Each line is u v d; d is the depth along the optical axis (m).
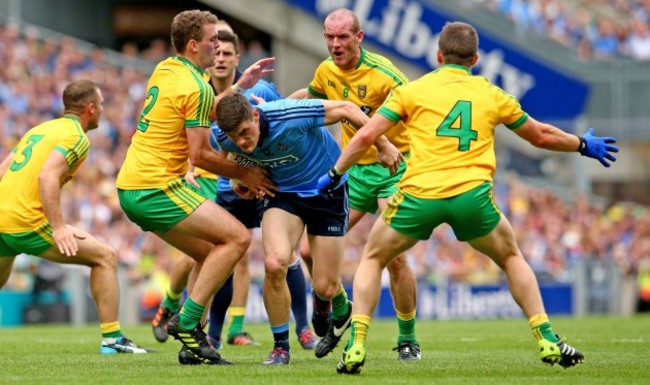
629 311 74.62
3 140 76.56
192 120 26.91
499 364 28.39
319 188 25.42
